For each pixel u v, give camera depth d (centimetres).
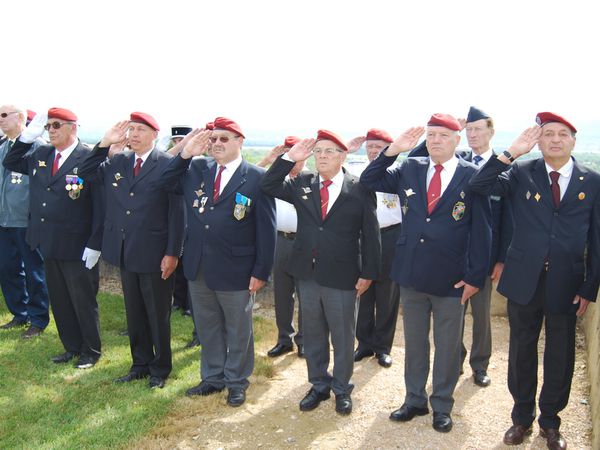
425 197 396
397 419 414
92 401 444
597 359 412
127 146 551
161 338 471
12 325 611
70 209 500
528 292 363
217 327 457
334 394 455
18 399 446
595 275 351
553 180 363
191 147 427
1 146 587
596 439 352
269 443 388
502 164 360
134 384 473
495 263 465
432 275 388
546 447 379
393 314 530
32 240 511
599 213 351
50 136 500
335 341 428
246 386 451
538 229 362
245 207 429
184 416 421
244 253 434
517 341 379
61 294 519
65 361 523
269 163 529
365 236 412
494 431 404
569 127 350
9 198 570
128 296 471
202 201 435
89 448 377
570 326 365
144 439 390
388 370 516
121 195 461
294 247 432
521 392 384
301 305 436
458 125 389
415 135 395
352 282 418
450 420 407
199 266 436
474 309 479
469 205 388
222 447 383
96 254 498
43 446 379
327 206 419
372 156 527
